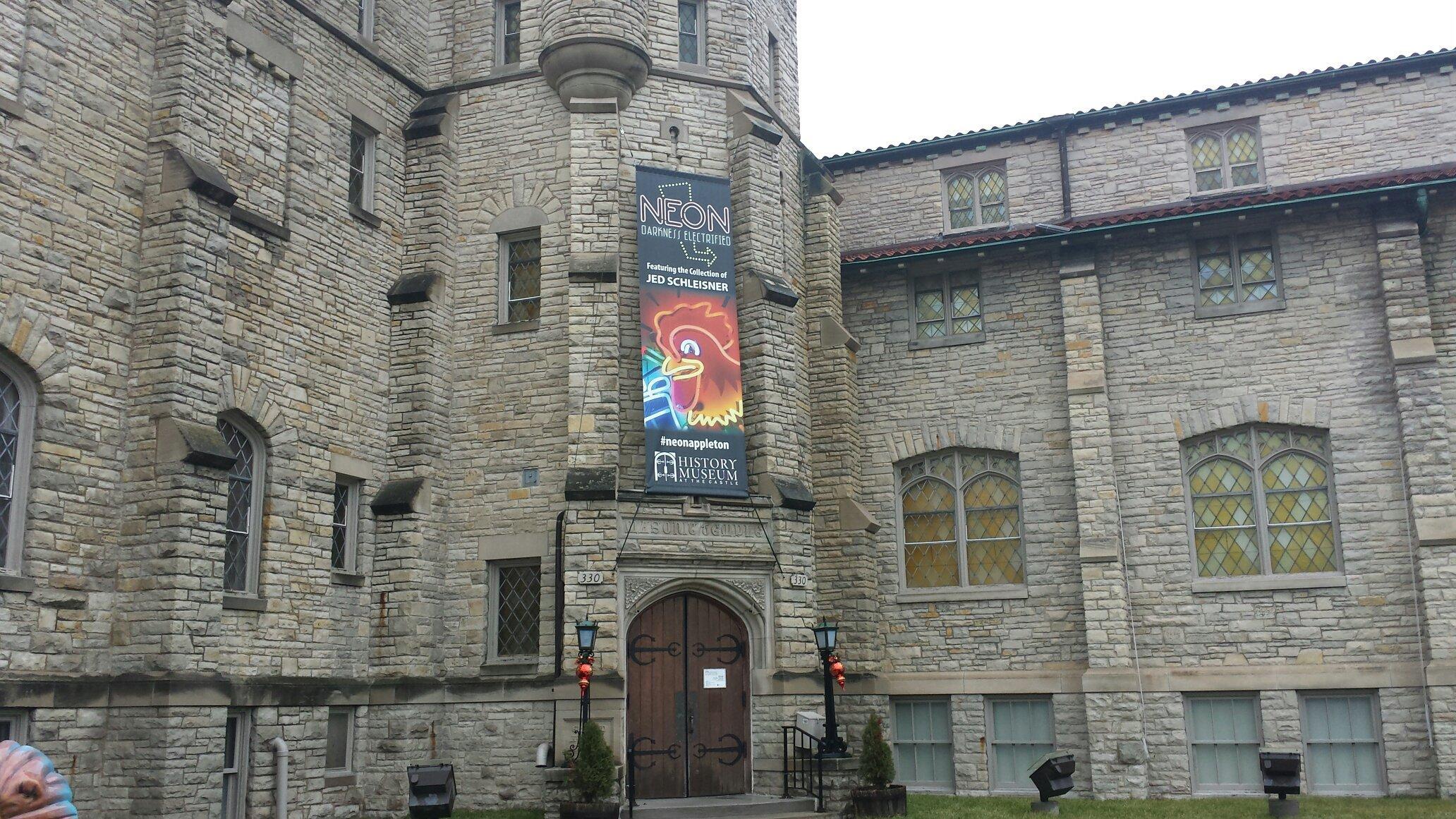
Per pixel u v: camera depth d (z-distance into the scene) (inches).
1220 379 803.4
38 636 526.9
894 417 886.4
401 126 785.6
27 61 546.0
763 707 724.0
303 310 681.0
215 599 576.4
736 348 758.5
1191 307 818.8
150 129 606.5
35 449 534.9
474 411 753.6
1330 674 741.3
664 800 687.1
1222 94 872.3
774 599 739.4
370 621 708.0
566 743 668.7
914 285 905.5
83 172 568.4
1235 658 765.3
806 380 868.0
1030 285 866.1
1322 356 782.5
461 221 787.4
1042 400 847.7
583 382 710.5
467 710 708.7
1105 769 764.6
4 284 525.7
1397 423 756.0
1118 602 783.1
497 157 786.8
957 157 949.8
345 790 675.4
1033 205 920.9
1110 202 898.1
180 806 542.6
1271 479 788.0
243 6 655.8
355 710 692.7
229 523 623.2
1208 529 794.8
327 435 689.6
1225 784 758.5
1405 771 718.5
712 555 719.7
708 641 731.4
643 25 779.4
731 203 801.6
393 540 713.0
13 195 533.3
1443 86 834.2
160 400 573.6
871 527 846.5
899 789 668.1
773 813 660.7
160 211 593.9
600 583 683.4
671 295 746.2
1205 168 886.4
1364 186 759.7
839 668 726.5
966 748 821.2
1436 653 710.5
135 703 548.1
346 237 722.8
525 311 768.3
